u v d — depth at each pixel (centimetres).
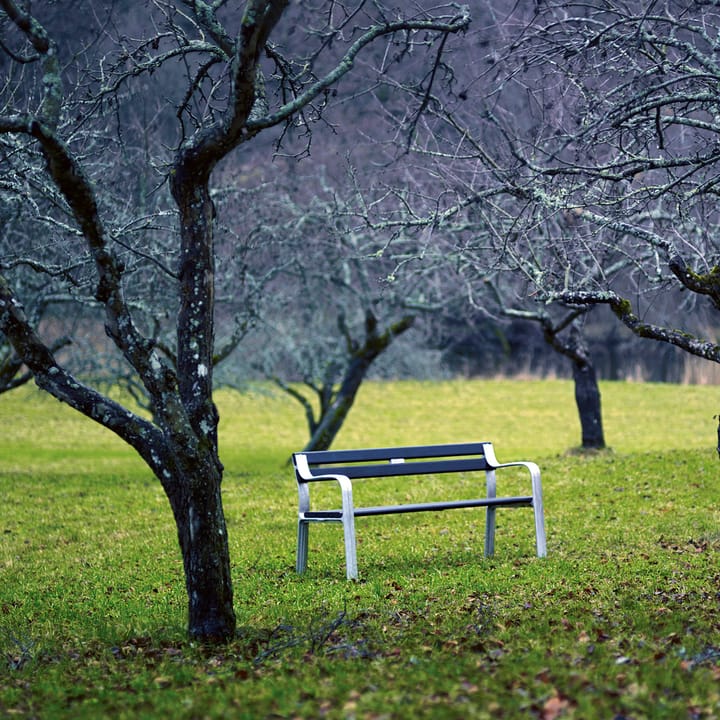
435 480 1773
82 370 2186
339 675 570
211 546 693
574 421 4012
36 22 641
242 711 502
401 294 2206
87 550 1241
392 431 3819
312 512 994
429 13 866
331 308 2598
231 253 1916
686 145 1116
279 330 2491
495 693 516
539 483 1053
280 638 703
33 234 1639
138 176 1555
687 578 885
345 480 955
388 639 679
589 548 1079
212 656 664
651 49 997
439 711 481
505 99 1321
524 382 5062
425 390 4853
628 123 875
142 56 878
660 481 1566
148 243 1645
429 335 2733
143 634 752
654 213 1249
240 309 2211
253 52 621
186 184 678
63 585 1020
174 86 1445
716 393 4634
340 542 1190
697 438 3400
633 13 942
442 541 1173
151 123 1483
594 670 556
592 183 981
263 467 2638
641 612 736
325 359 2598
